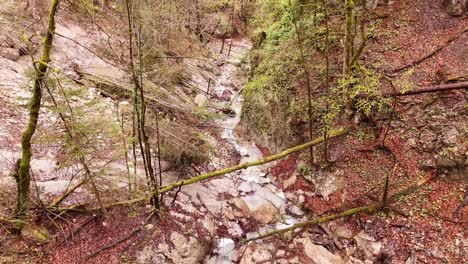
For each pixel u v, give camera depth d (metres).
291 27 9.24
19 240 5.41
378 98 6.75
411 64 7.29
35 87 4.65
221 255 6.63
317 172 7.63
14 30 9.30
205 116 9.93
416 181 6.30
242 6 18.69
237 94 12.46
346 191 6.96
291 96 8.71
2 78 8.43
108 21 7.73
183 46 11.36
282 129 8.87
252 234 7.09
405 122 6.87
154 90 6.75
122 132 6.20
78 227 5.90
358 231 6.23
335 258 6.14
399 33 7.98
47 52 4.62
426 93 6.79
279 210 7.58
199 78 12.72
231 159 9.16
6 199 5.77
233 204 7.62
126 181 6.92
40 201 5.66
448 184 6.02
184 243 6.27
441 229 5.56
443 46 7.16
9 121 7.49
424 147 6.47
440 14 7.71
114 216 6.27
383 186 6.57
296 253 6.47
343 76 6.93
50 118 7.26
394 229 5.93
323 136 7.53
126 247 5.88
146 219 6.37
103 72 9.72
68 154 5.61
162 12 6.32
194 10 12.56
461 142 6.08
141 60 5.58
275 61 9.47
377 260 5.77
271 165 8.85
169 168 7.84
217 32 18.05
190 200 7.29
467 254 5.12
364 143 7.27
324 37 8.57
